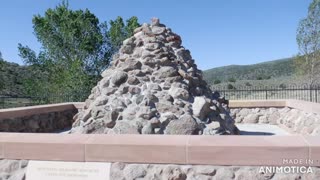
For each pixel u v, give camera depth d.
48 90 18.86
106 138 3.74
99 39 19.67
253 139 3.51
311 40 26.22
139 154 3.49
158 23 7.82
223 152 3.34
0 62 37.44
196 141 3.50
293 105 9.37
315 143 3.29
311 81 26.23
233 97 21.72
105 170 3.55
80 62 18.95
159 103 6.07
